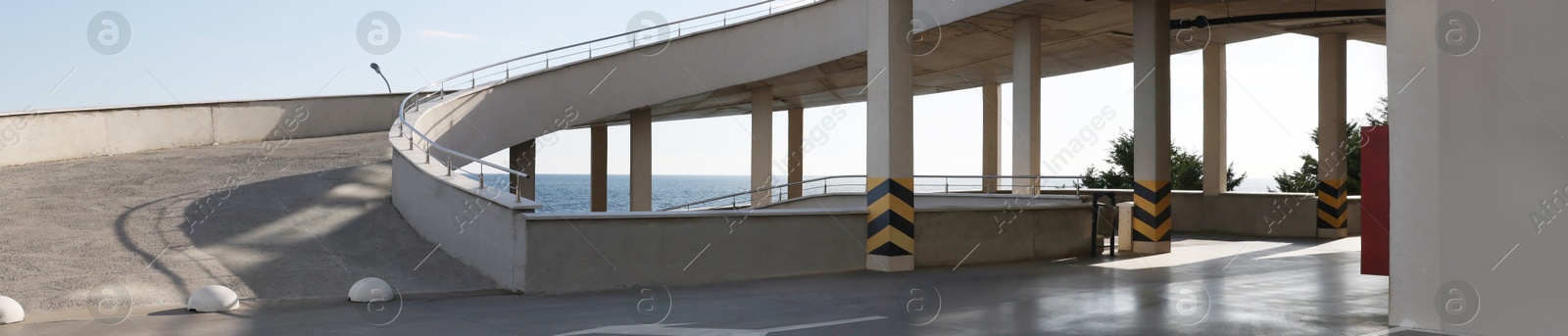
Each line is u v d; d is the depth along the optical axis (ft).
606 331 26.71
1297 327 26.86
